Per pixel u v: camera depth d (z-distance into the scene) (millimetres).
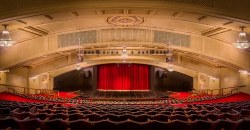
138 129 6648
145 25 17797
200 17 11828
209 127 6605
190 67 26219
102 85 32781
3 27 12945
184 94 28859
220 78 25828
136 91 32656
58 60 26156
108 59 29469
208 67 26016
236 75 22594
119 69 32625
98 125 6609
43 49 19438
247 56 16547
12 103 11812
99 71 33062
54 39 19750
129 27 18812
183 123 6637
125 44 20766
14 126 6766
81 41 20547
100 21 16594
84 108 10906
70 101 18453
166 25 17125
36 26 15477
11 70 21797
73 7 10523
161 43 20312
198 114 8969
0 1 10320
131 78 32688
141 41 20547
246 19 10117
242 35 12203
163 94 30547
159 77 33312
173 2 10383
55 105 12305
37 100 17688
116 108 11336
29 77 25516
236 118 8352
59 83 33500
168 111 9930
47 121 6512
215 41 18516
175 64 26344
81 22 16438
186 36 19703
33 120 6539
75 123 6570
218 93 25500
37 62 24750
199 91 28531
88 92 32344
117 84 32594
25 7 10375
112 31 20609
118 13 12633
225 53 18266
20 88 23953
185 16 12070
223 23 12344
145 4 10500
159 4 10461
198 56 23109
